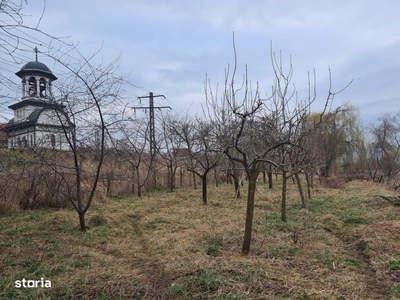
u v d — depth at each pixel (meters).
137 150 13.57
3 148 7.51
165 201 11.39
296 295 3.72
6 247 5.52
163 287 3.98
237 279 4.09
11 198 9.20
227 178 18.84
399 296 3.78
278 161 8.67
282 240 5.98
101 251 5.51
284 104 7.15
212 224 7.37
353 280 4.21
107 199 11.35
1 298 3.65
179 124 17.80
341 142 24.72
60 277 4.27
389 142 26.00
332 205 10.27
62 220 7.87
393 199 9.72
